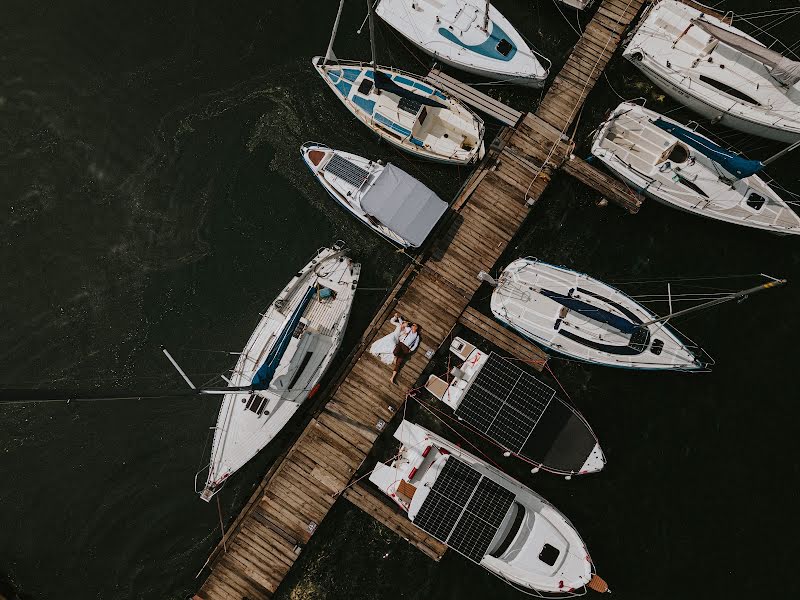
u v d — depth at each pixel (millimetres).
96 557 27016
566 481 26234
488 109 29156
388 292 28438
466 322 27562
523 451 25703
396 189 27031
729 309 27297
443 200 28344
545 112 29062
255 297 28906
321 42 31125
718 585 24969
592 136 28750
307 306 27281
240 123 30562
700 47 28062
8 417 28375
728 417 26484
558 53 30203
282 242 29344
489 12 29375
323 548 26281
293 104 30547
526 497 25109
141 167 30516
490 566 24391
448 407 27078
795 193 28016
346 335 28234
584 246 28484
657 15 28484
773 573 24906
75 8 32188
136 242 29844
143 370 28578
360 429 26781
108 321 29188
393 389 27141
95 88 31438
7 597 26641
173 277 29391
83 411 28344
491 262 28078
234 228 29625
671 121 27469
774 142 28641
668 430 26578
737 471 25984
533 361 27141
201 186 30141
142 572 26828
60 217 30281
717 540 25406
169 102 31062
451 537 23906
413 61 30578
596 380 27094
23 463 27938
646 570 25281
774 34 29562
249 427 26422
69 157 30781
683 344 26406
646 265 28125
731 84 27828
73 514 27406
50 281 29703
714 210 27250
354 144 29906
